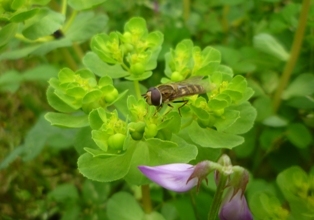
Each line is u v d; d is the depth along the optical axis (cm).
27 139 7
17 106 9
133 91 5
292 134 7
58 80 5
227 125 5
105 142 5
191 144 5
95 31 7
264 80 7
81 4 6
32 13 5
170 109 5
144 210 6
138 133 5
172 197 7
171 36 8
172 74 5
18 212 8
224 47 8
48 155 8
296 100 7
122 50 5
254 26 9
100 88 5
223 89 5
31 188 8
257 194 5
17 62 10
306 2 6
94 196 7
